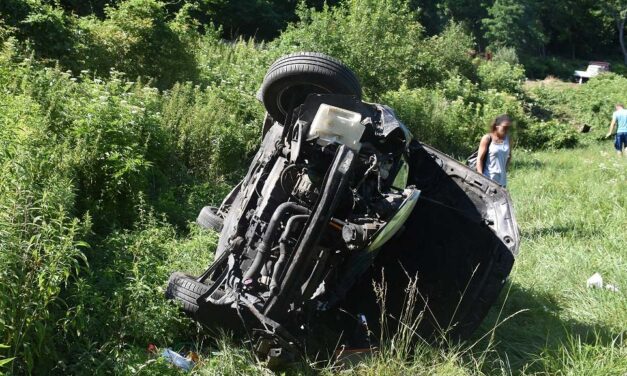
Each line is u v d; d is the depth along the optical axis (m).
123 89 10.82
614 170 14.65
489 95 24.53
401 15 22.86
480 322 5.60
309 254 4.75
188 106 11.45
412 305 5.80
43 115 8.25
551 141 24.33
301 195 5.28
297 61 5.84
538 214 10.29
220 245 6.20
